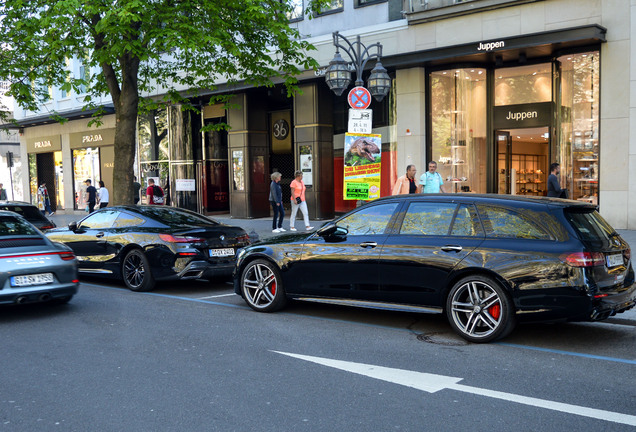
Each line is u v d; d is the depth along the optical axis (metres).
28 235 7.87
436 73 17.05
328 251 7.15
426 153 17.34
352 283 6.92
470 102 16.81
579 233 5.77
